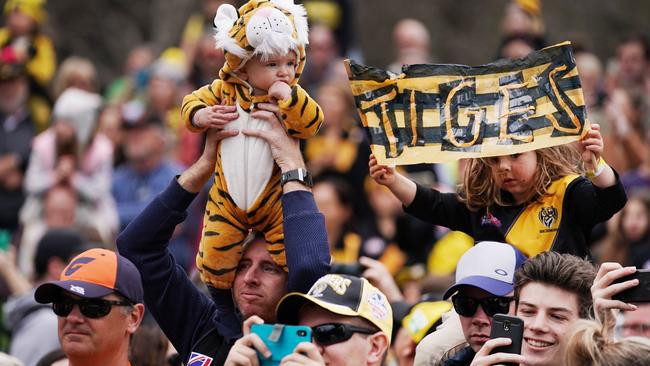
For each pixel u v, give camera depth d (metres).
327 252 21.55
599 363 18.59
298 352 19.17
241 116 21.92
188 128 22.25
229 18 21.92
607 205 21.97
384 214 40.75
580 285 20.03
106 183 44.72
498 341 19.64
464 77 22.22
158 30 65.56
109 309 21.70
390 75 22.25
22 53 47.50
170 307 23.25
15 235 44.78
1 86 47.03
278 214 22.02
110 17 68.62
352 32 53.84
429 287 31.47
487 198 23.33
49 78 48.78
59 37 67.50
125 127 45.06
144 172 44.72
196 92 22.48
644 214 34.50
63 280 21.66
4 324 32.59
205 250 22.25
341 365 20.05
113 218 44.50
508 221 23.11
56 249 33.44
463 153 21.94
